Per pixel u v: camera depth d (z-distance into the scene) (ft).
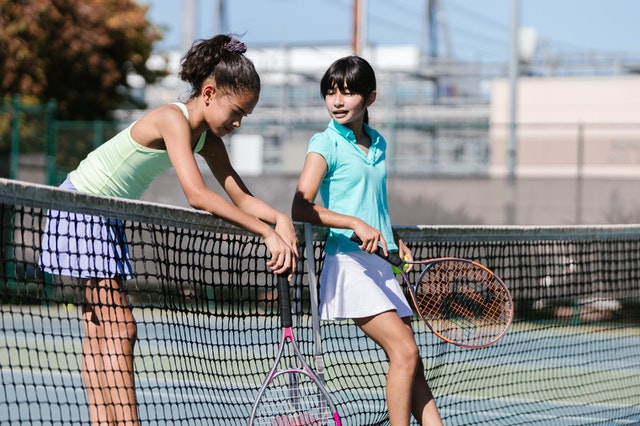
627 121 104.73
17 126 84.38
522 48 122.83
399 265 22.53
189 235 22.79
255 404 20.90
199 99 20.92
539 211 78.95
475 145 98.32
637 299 49.47
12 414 37.70
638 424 36.86
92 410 21.86
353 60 22.76
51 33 99.45
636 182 76.59
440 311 25.75
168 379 43.60
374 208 23.07
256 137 92.73
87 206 19.44
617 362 51.62
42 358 51.44
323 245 24.95
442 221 81.20
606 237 35.12
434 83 132.57
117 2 105.29
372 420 28.89
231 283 24.16
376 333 22.47
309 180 22.34
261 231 20.48
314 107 130.11
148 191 86.53
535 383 45.93
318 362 22.39
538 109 107.96
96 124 85.87
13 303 69.46
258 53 137.80
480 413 38.32
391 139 86.28
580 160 80.28
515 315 43.50
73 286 22.54
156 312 66.85
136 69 110.32
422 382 23.50
